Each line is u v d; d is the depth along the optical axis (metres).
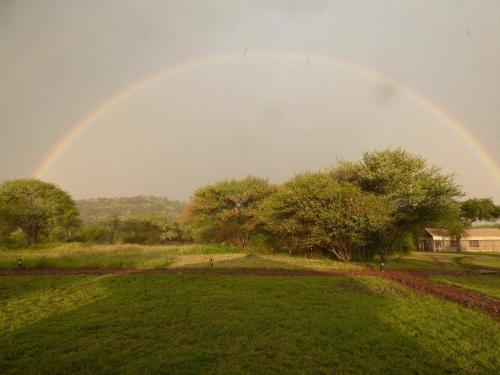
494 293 15.23
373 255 32.50
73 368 7.18
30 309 11.56
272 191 41.28
